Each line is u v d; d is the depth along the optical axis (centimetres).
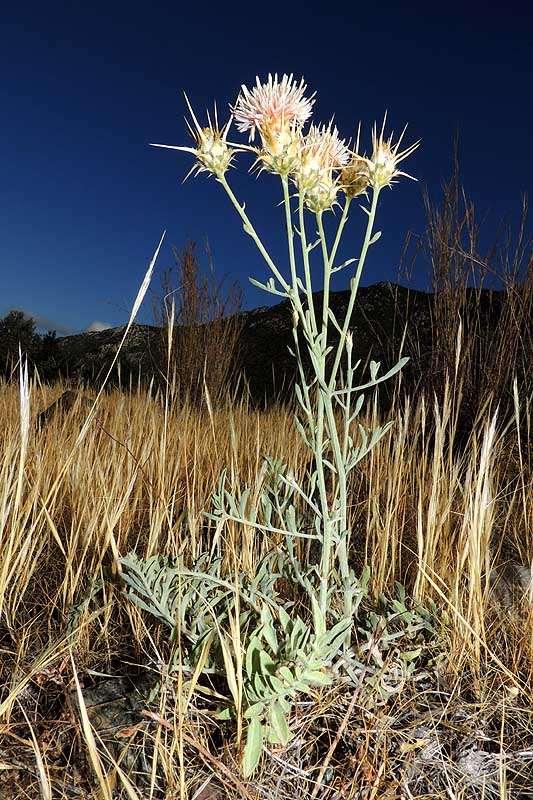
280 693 89
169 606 112
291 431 274
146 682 111
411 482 194
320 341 96
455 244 307
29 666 114
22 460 132
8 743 97
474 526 128
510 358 288
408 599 138
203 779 89
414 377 316
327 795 90
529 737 106
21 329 947
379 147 92
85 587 143
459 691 113
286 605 121
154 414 221
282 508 114
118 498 164
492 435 134
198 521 158
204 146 89
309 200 92
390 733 101
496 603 143
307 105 90
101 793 84
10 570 140
